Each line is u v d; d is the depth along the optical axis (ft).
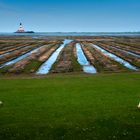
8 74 177.37
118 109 79.66
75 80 135.64
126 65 216.13
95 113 76.13
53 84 123.24
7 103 89.71
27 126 67.56
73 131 63.98
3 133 63.93
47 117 73.87
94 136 61.36
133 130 63.93
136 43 505.25
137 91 103.91
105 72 179.52
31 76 165.07
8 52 329.11
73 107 82.79
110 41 598.34
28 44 483.10
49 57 273.54
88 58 260.42
